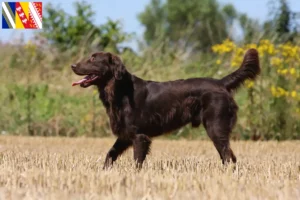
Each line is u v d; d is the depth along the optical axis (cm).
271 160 1102
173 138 1716
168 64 1978
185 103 970
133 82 969
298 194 666
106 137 1747
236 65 1667
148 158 1126
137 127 958
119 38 2364
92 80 961
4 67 2042
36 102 1845
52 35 2402
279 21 2258
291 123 1658
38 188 704
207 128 970
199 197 659
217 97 966
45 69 2038
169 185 723
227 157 960
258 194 679
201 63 1939
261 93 1661
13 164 945
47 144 1469
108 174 799
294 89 1673
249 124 1667
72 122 1792
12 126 1800
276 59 1650
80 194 680
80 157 1105
